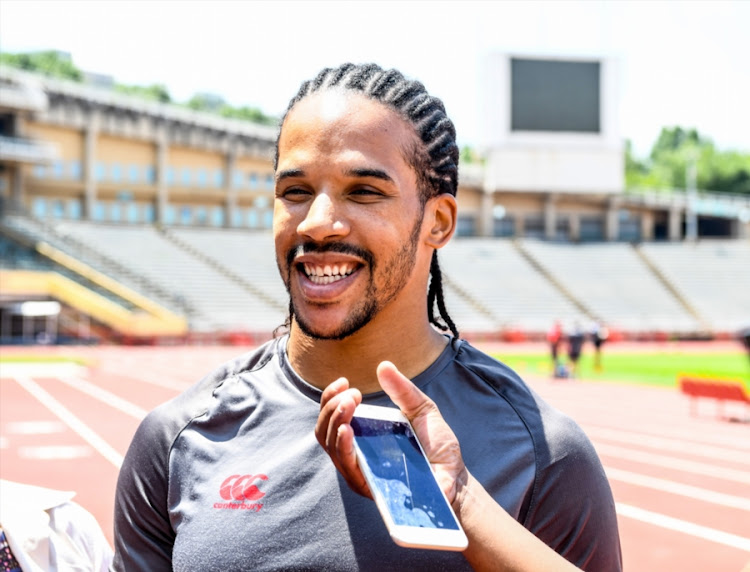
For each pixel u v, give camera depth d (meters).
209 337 37.19
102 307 35.97
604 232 56.38
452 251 49.84
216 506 1.57
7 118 43.97
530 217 55.06
